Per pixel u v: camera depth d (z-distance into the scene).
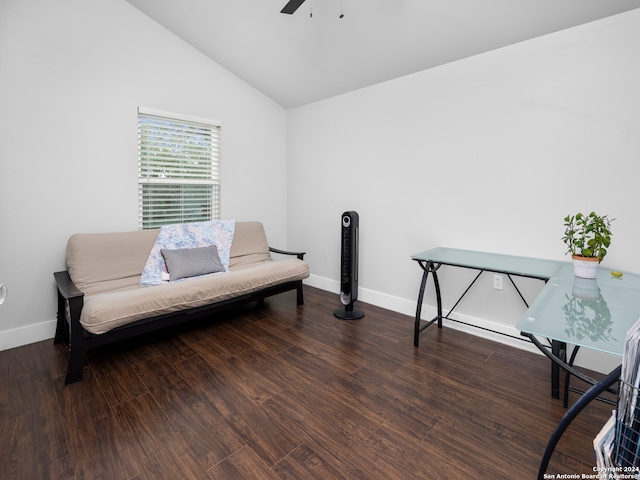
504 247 2.38
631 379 0.79
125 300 1.99
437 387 1.85
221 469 1.28
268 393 1.78
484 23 2.10
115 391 1.79
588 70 1.96
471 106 2.46
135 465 1.30
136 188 2.85
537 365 2.10
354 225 2.88
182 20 2.80
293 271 2.98
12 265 2.30
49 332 2.46
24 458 1.32
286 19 2.54
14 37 2.22
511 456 1.35
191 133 3.21
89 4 2.51
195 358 2.16
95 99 2.59
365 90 3.15
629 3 1.76
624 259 1.91
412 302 2.96
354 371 2.02
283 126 4.02
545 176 2.16
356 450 1.38
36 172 2.36
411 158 2.86
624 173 1.88
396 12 2.20
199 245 3.03
